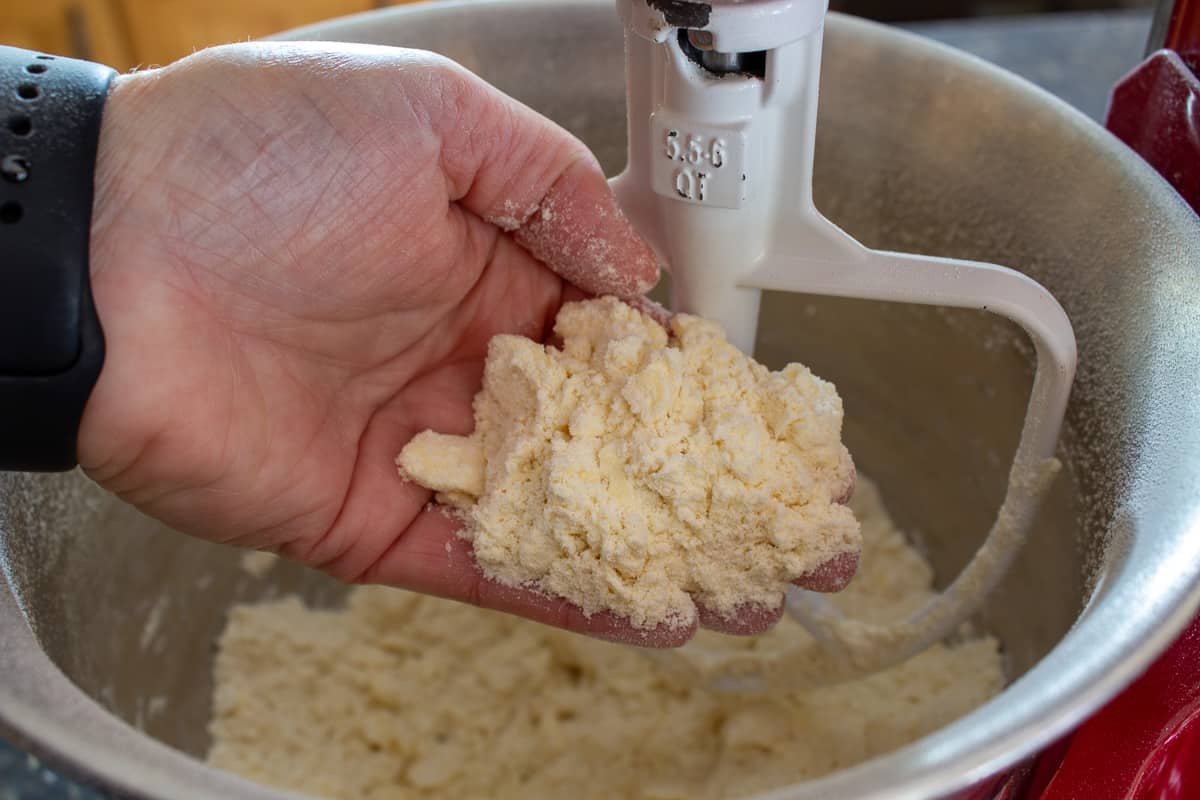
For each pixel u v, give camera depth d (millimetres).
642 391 276
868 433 390
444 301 307
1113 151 296
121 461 271
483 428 304
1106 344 287
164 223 271
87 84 267
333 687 375
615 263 293
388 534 299
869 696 351
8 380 251
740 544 280
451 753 359
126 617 340
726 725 349
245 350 287
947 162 325
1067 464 300
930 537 385
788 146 260
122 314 263
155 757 221
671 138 259
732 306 286
